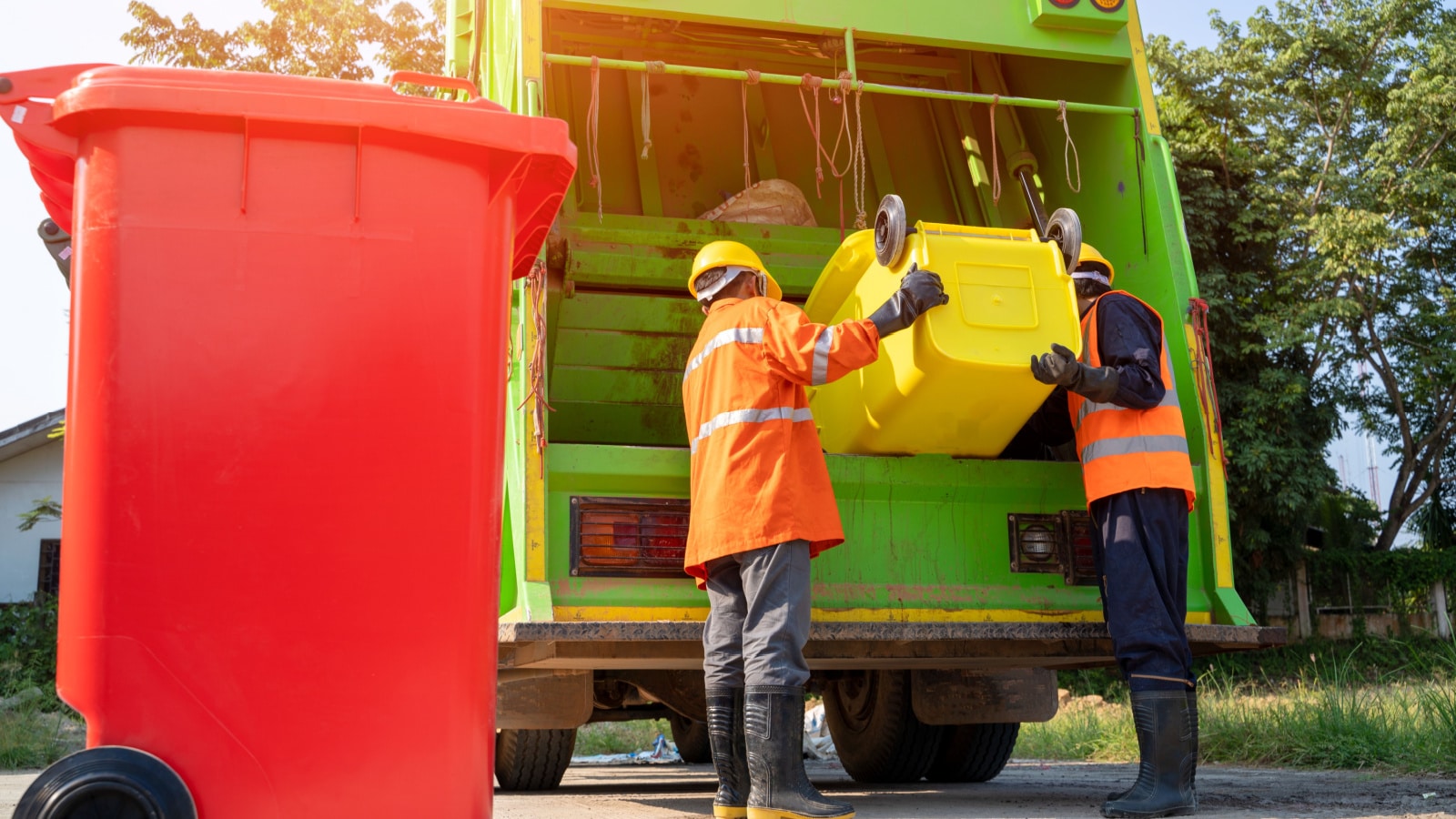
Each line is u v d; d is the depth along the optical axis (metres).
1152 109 4.21
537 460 3.35
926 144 5.59
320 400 2.18
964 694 4.88
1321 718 5.79
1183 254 4.03
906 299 3.11
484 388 2.28
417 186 2.28
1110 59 4.22
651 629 3.20
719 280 3.30
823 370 3.00
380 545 2.18
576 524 3.41
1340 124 21.97
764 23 3.90
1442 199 21.16
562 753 5.30
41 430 21.30
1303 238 19.77
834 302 3.86
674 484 3.52
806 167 5.47
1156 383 3.36
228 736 2.08
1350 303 18.39
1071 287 3.35
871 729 5.38
